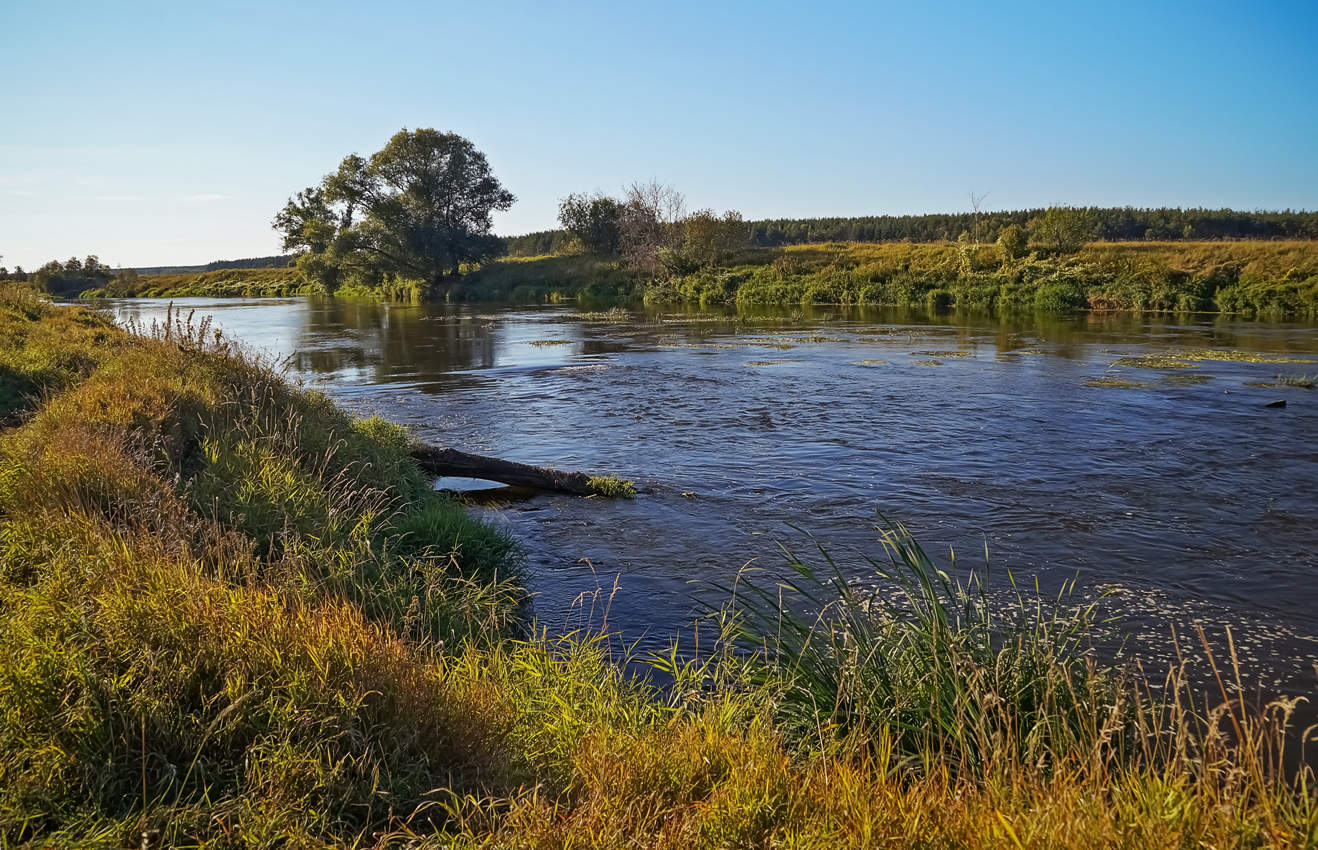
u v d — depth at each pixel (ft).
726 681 17.54
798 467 40.63
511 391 67.10
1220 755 12.00
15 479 21.93
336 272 264.52
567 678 16.21
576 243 269.85
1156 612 22.89
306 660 13.20
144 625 13.47
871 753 13.60
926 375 71.97
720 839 10.31
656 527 31.50
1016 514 32.53
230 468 26.35
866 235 373.40
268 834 10.14
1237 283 132.77
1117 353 83.92
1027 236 187.21
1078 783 11.41
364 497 27.27
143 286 364.99
